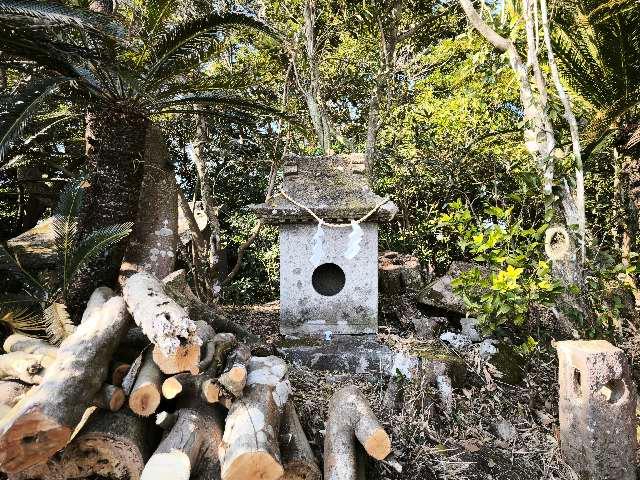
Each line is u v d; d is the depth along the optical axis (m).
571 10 5.52
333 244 4.53
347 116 10.10
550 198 4.12
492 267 4.40
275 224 4.57
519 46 5.14
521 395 4.11
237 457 2.20
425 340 4.65
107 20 3.50
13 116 3.42
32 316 3.84
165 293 3.21
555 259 4.06
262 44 8.49
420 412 3.61
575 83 6.20
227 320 4.30
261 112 5.38
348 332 4.59
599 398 3.01
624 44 5.46
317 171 5.01
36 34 3.76
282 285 4.58
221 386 2.62
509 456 3.44
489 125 7.47
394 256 7.18
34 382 2.60
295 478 2.62
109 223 4.29
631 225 6.65
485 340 4.68
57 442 2.10
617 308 4.23
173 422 2.56
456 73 7.71
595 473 3.02
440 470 3.16
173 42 4.20
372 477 2.93
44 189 7.36
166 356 2.40
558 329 4.90
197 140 7.37
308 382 3.78
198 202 9.93
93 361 2.42
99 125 4.56
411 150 8.11
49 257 5.40
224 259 8.80
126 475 2.38
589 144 5.66
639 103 5.50
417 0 8.01
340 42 9.34
